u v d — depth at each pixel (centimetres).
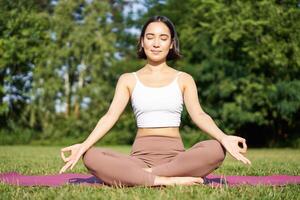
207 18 2362
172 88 438
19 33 2575
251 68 2266
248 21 2197
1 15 2547
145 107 433
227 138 400
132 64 2695
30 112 2630
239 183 453
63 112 2712
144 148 430
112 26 2823
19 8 2608
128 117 2683
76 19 2712
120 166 404
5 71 2614
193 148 408
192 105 437
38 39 2606
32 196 360
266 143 2478
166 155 428
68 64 2691
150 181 400
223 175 554
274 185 427
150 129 432
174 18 2747
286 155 1397
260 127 2467
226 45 2316
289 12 2236
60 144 2588
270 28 2248
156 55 443
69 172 586
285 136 2458
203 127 421
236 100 2267
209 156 400
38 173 571
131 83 447
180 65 2473
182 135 2441
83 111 2672
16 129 2620
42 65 2588
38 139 2616
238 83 2288
